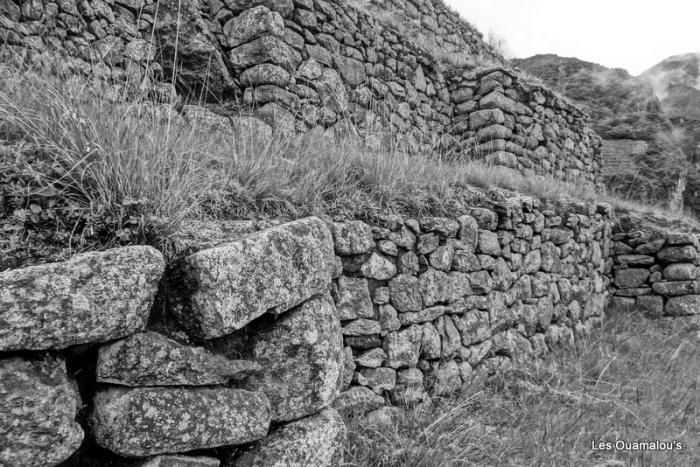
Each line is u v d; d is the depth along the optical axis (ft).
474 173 15.72
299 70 16.38
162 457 4.96
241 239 5.94
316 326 6.50
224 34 16.17
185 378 5.19
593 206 20.42
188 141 7.85
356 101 19.06
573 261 18.49
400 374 9.97
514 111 24.56
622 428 10.65
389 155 12.48
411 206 11.20
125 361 4.83
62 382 4.42
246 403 5.65
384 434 8.78
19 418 4.09
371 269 9.60
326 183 9.80
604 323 19.77
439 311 11.06
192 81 14.98
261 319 6.21
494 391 12.02
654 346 17.87
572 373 14.03
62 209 5.25
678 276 21.03
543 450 9.27
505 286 13.69
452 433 8.90
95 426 4.72
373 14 21.45
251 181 8.27
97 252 4.81
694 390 13.52
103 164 5.63
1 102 6.09
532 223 15.76
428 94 23.97
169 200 6.02
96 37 13.12
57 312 4.35
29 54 9.96
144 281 4.99
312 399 6.36
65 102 6.23
